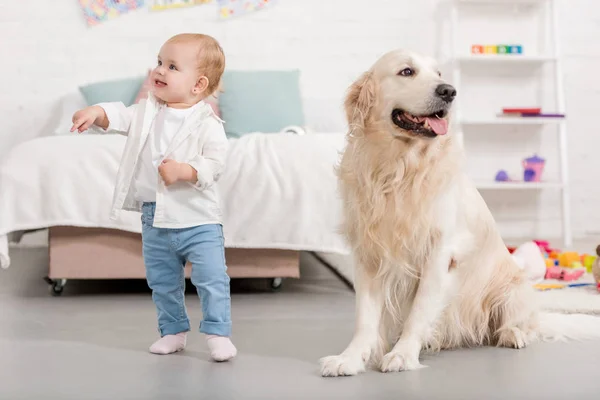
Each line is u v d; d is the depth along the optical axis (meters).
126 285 2.99
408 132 1.66
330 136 2.79
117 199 1.76
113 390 1.46
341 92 4.60
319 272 3.30
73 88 4.39
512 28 4.73
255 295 2.76
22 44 4.35
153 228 1.77
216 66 1.84
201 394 1.43
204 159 1.72
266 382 1.52
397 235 1.69
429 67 1.71
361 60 4.61
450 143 1.74
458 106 4.66
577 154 4.81
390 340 1.82
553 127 4.74
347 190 1.78
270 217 2.64
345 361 1.58
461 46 4.70
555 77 4.61
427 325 1.71
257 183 2.66
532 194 4.72
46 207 2.59
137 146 1.77
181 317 1.83
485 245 1.88
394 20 4.62
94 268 2.66
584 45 4.78
